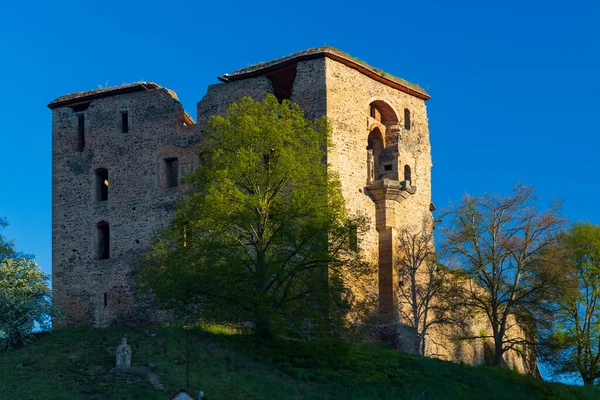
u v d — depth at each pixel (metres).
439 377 49.97
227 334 50.66
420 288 58.22
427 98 62.31
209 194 48.47
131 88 60.69
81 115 62.38
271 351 48.38
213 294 48.19
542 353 57.12
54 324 59.75
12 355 48.72
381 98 59.41
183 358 46.12
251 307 47.56
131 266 58.59
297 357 48.16
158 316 57.22
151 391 41.84
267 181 49.94
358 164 57.31
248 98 51.72
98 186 61.19
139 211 59.19
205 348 47.84
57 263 60.59
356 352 50.22
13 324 51.59
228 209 48.59
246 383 44.00
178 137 59.12
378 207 57.66
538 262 55.59
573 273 58.59
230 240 49.34
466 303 56.72
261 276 48.16
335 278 48.84
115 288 58.78
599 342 60.16
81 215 60.69
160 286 49.06
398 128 59.94
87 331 53.03
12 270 54.59
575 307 60.72
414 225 59.47
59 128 62.47
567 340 59.16
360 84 58.25
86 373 44.44
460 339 57.25
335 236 49.25
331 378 46.75
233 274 47.53
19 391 42.12
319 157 51.62
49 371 44.91
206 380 43.72
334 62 57.00
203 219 49.09
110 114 61.25
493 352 63.09
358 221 50.88
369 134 59.66
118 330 52.03
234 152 50.69
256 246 49.47
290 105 56.62
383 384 47.12
